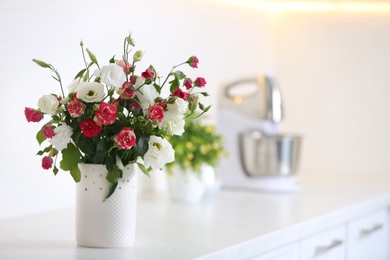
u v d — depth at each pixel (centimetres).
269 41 343
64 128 162
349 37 332
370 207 256
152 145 166
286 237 199
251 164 270
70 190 221
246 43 320
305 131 344
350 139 334
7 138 198
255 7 327
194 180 238
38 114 161
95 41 225
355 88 332
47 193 213
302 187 285
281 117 276
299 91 344
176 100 165
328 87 337
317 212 226
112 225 169
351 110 333
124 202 170
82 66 219
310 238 218
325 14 336
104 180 168
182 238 183
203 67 284
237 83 280
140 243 176
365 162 331
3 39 194
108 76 162
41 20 205
